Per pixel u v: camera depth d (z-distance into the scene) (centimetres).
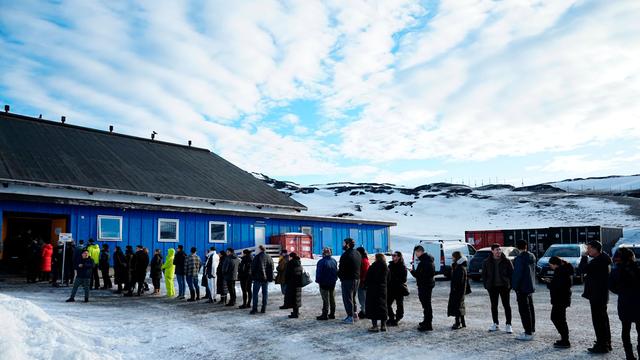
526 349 841
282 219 2961
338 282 2105
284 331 1037
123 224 2267
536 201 8344
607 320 821
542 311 1285
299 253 2827
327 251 1194
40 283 1886
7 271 2194
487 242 3212
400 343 903
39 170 2277
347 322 1124
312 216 3083
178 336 1002
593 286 821
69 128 3127
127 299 1589
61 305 1391
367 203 8888
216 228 2623
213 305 1454
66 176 2316
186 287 1909
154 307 1409
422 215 7731
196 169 3231
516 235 3089
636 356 796
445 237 5512
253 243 2786
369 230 3494
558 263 866
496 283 994
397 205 8619
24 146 2530
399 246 4859
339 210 7919
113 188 2366
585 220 6581
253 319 1191
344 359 802
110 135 3300
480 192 10206
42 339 821
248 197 2967
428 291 1023
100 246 2177
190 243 2498
